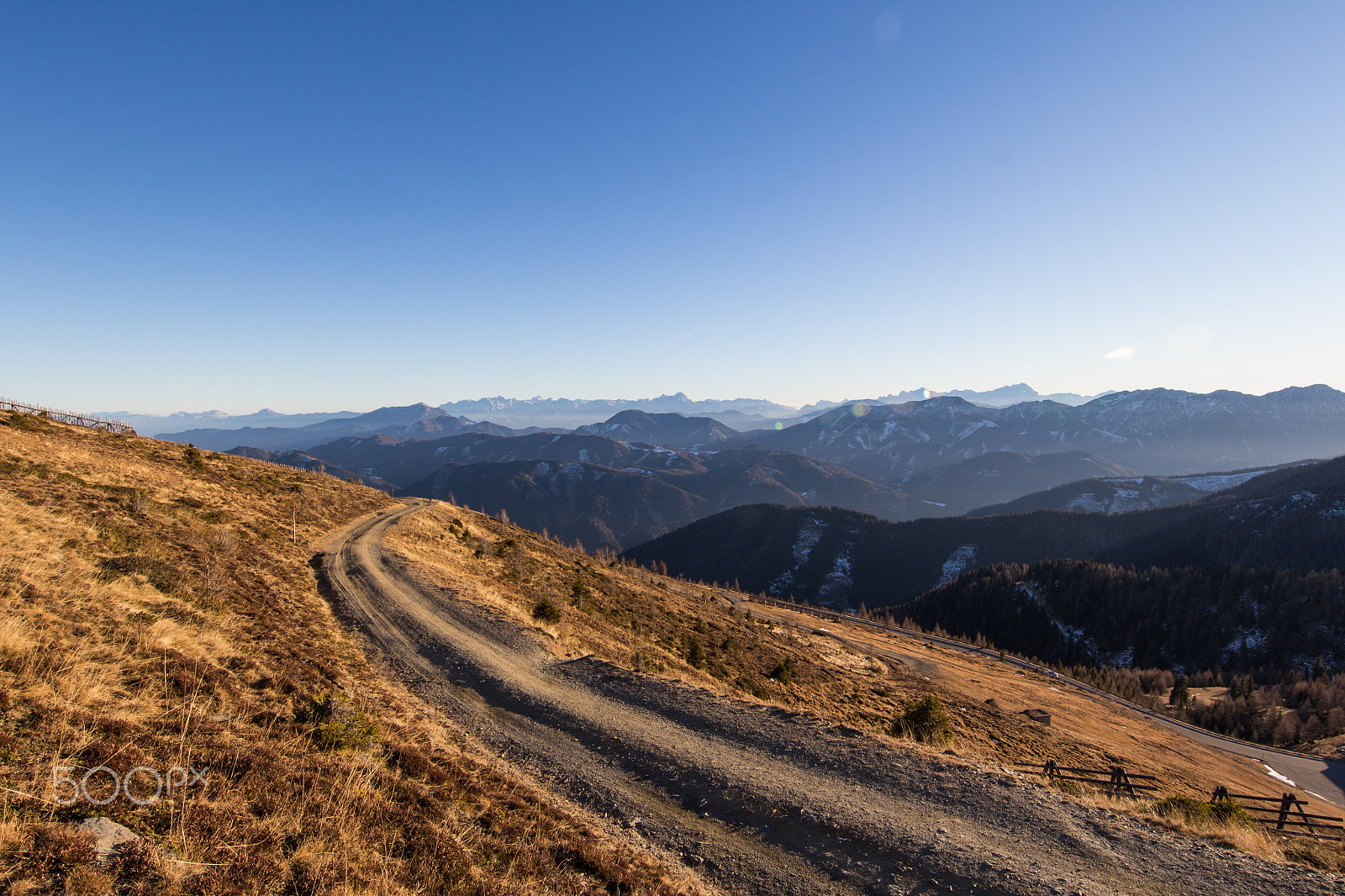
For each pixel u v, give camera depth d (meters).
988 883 10.76
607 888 9.23
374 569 37.00
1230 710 112.50
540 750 16.22
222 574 23.95
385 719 15.54
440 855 8.41
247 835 7.20
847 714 40.25
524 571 53.91
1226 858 12.06
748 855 11.57
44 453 35.91
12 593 13.23
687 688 22.33
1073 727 76.50
